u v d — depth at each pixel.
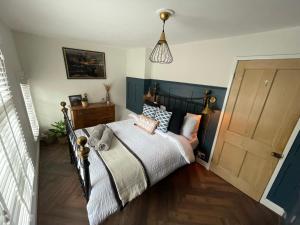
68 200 1.85
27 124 2.17
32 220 1.46
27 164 1.65
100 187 1.38
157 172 1.80
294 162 1.67
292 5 1.08
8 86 1.46
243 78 1.98
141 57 3.46
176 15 1.41
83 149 1.21
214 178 2.42
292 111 1.61
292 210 1.44
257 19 1.39
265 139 1.86
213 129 2.45
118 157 1.74
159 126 2.51
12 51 2.20
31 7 1.39
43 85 3.04
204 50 2.39
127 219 1.68
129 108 4.27
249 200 2.04
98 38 2.69
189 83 2.71
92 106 3.46
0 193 0.81
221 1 1.10
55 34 2.58
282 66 1.63
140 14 1.46
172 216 1.75
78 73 3.37
